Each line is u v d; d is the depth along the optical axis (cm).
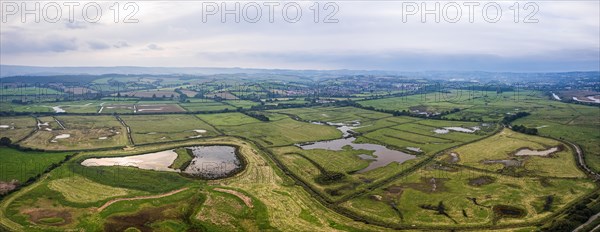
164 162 11644
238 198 8525
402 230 7138
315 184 9500
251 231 7062
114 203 8144
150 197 8550
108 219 7431
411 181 9669
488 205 8144
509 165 11038
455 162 11400
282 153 12619
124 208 7912
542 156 11988
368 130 16812
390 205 8194
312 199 8575
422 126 17662
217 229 7119
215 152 12938
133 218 7506
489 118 19662
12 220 7350
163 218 7531
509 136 15088
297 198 8606
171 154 12662
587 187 9100
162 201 8319
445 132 16150
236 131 16462
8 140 13212
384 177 9969
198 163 11494
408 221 7475
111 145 13725
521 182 9531
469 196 8638
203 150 13225
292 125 18088
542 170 10506
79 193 8725
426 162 11438
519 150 12781
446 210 7931
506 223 7331
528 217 7562
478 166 10950
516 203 8231
